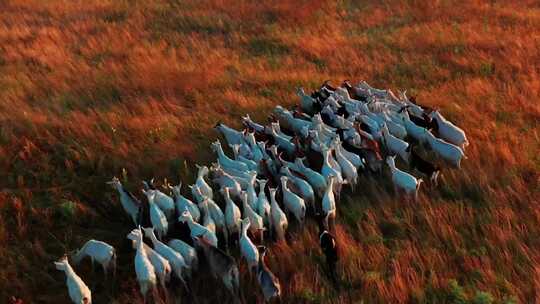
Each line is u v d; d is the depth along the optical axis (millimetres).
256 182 11617
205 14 25656
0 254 10492
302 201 10852
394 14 26141
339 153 12266
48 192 12367
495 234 10352
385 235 10781
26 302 9578
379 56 20609
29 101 16469
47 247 10930
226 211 10461
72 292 9047
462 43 21578
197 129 14953
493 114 15383
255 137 13719
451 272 9609
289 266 9797
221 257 9164
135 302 9258
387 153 13367
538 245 10133
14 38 22016
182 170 13055
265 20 25312
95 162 13328
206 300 9344
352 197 12031
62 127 14562
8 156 13258
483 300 8750
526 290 9078
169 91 17281
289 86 18156
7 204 11797
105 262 9914
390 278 9375
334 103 15328
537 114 15227
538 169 12375
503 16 25125
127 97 17000
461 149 12930
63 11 26234
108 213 11883
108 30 23328
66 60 19891
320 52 21250
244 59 20812
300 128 14734
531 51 20141
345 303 9031
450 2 27219
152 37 23047
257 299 9297
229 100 16844
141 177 12930
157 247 9617
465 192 11938
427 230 10711
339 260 9797
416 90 17609
